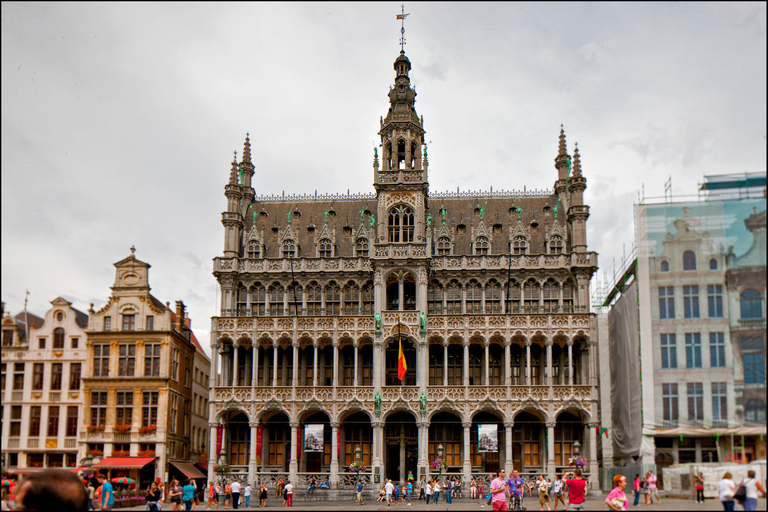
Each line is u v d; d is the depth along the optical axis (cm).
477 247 7344
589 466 6544
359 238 7506
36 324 7569
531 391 6675
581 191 7212
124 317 7181
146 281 7219
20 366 7106
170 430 7119
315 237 7631
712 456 5238
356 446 7056
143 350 7062
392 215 7269
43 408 7019
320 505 5731
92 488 4822
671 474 4984
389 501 5509
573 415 7000
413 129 7456
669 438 5347
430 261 7069
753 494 3002
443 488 6431
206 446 8500
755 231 5209
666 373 5338
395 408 6706
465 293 7181
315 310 7331
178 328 7656
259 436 6862
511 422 6644
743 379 5100
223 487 6284
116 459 6806
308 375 7231
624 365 6438
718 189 5359
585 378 6875
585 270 7006
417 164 7425
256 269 7400
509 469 6538
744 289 5162
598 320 7488
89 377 7012
